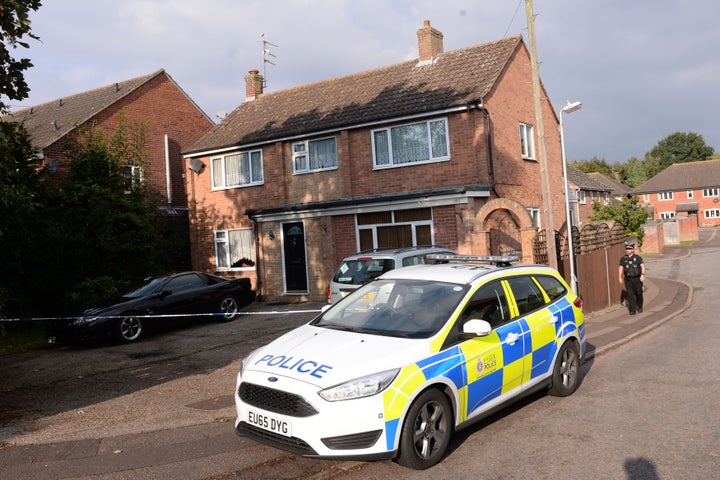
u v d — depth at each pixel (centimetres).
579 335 739
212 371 908
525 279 688
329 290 1128
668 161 10069
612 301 1562
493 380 578
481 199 1598
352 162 1798
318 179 1861
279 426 485
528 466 507
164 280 1337
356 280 1093
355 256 1123
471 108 1590
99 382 879
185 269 2270
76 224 1499
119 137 1916
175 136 2609
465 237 1540
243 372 534
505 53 1802
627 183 9494
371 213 1722
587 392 739
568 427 607
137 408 720
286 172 1934
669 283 2006
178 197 2595
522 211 1266
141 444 584
